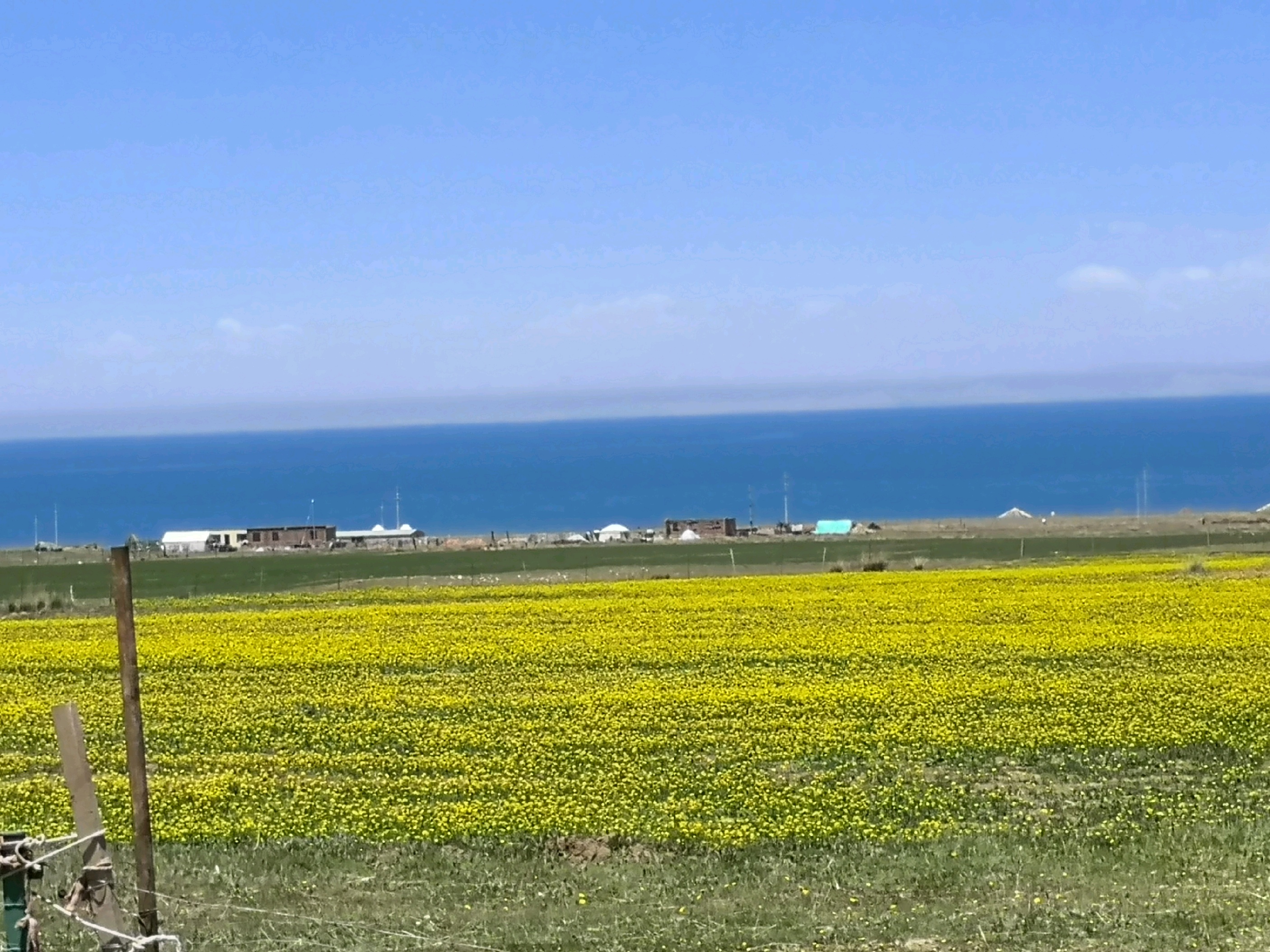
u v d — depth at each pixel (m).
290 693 35.56
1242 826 22.55
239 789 26.08
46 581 72.50
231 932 17.81
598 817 23.83
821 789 25.19
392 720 32.06
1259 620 43.81
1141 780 25.94
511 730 30.62
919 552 79.19
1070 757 27.67
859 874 20.48
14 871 12.94
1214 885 19.41
